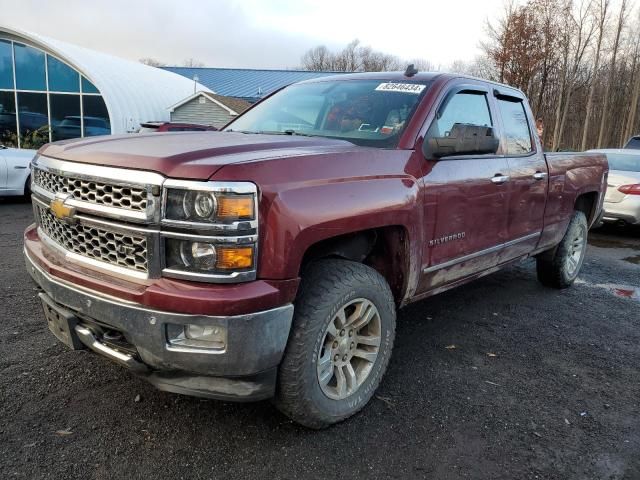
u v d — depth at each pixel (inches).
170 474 97.1
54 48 879.7
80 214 100.4
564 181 201.2
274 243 92.7
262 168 93.6
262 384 98.0
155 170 90.5
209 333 91.4
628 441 115.5
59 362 135.3
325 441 109.4
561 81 994.7
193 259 89.3
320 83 165.5
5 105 931.3
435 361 150.7
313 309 102.8
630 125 1140.5
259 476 97.9
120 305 92.0
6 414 111.9
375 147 128.0
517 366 150.6
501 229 163.5
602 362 156.6
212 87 1528.1
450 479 100.3
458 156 141.9
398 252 126.2
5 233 286.2
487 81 166.9
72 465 97.7
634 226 376.8
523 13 945.5
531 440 114.0
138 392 123.3
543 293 224.7
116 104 899.4
